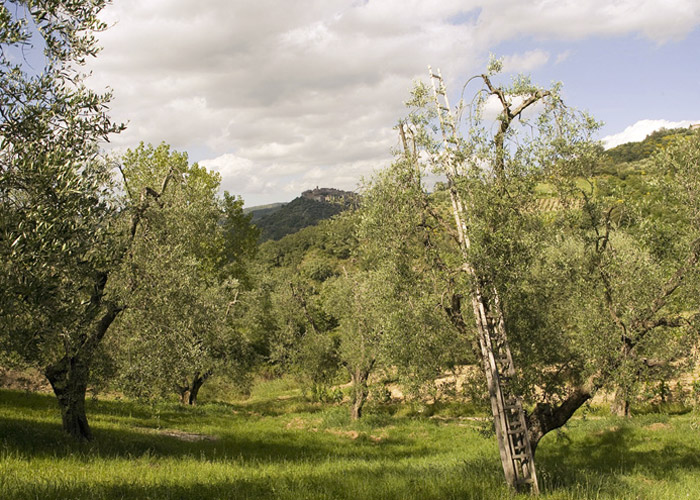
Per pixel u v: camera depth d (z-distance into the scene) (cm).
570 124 999
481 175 1017
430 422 2473
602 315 1107
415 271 1080
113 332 1355
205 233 1706
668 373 1206
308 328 3078
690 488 1052
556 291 1141
